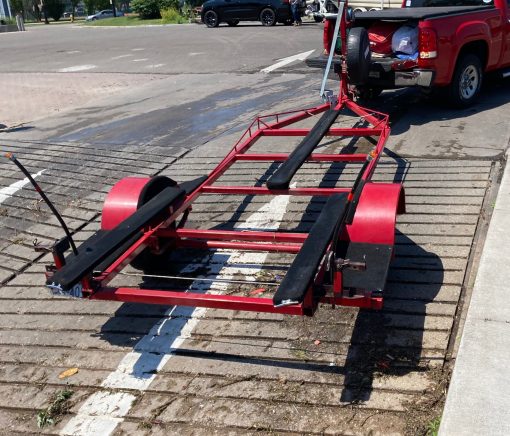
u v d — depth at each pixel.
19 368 3.83
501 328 3.51
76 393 3.54
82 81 14.45
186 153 7.74
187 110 10.12
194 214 5.80
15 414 3.44
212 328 4.01
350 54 6.93
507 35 8.59
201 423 3.19
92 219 6.08
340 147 7.18
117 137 8.90
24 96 13.12
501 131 7.17
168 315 4.23
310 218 5.46
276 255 4.91
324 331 3.83
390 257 3.78
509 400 2.98
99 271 3.74
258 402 3.29
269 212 5.68
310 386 3.37
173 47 19.80
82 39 27.33
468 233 4.84
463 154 6.53
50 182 7.26
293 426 3.10
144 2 39.06
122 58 18.20
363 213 3.98
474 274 4.26
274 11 24.11
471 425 2.84
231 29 24.56
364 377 3.38
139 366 3.71
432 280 4.23
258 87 11.44
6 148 8.91
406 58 7.74
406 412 3.10
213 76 13.23
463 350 3.36
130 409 3.36
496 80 9.92
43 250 3.67
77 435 3.21
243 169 6.90
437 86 7.92
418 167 6.31
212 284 4.53
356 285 3.48
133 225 4.04
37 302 4.63
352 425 3.06
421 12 7.80
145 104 11.03
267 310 3.31
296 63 13.92
